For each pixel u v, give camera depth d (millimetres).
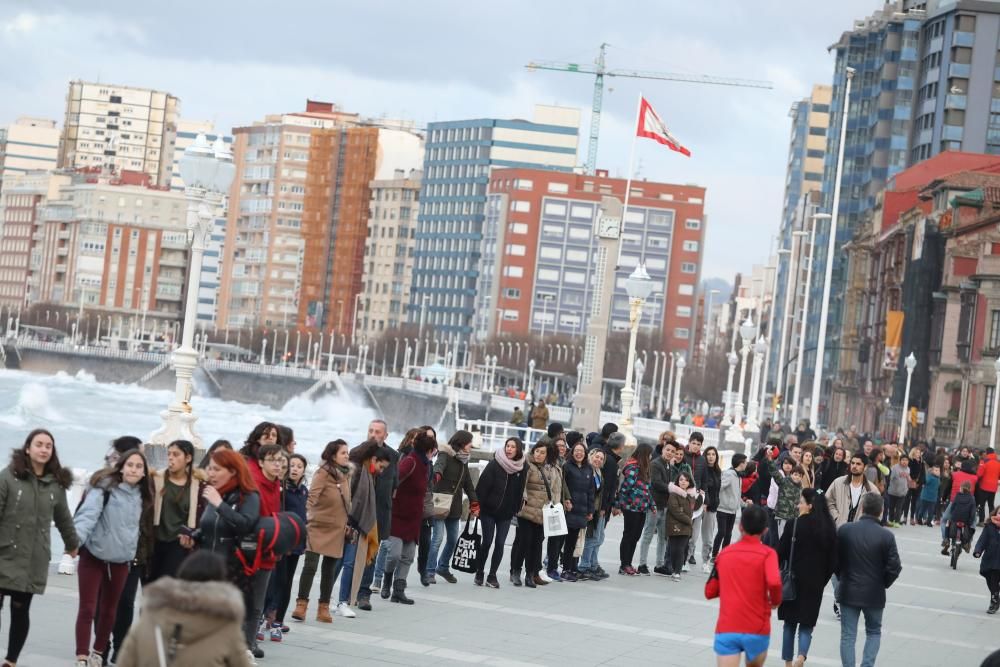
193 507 15234
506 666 17422
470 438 24047
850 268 163000
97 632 14992
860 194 187500
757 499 29781
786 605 18469
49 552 14367
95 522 14625
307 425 162875
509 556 30062
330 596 19703
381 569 22422
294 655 16875
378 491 20266
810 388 184375
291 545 15188
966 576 34656
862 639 23109
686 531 27562
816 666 20141
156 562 15289
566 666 17875
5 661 14320
